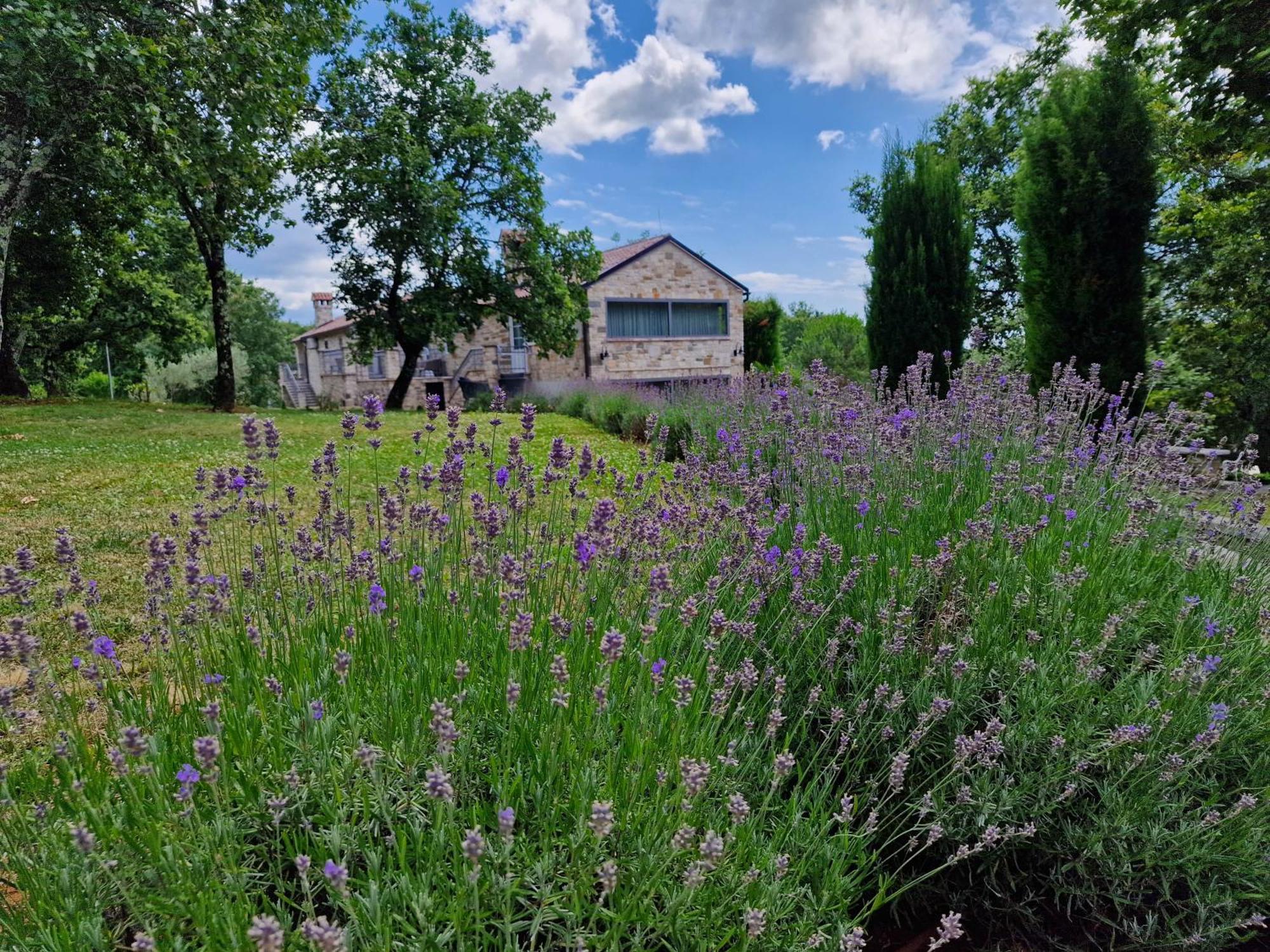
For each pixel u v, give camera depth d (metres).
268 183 13.77
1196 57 8.26
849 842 2.05
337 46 19.55
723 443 4.64
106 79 9.68
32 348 27.64
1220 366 11.08
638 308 27.25
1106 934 2.20
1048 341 8.49
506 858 1.56
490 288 22.84
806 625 2.74
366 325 23.48
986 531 2.91
